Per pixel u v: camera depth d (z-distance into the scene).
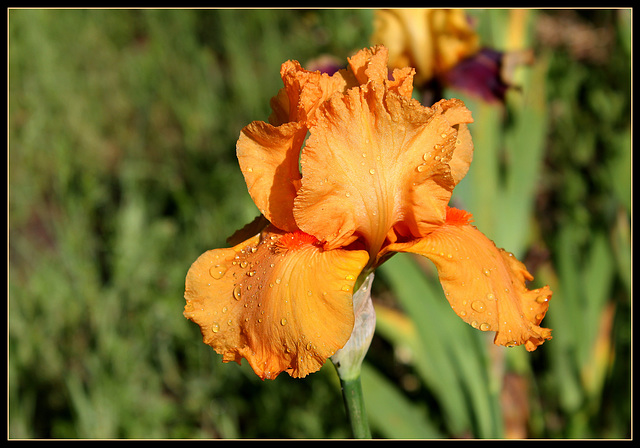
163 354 0.84
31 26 1.36
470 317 0.47
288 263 0.47
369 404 0.67
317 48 1.31
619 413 0.71
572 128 1.08
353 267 0.47
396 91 0.48
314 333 0.46
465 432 0.70
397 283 0.69
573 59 1.20
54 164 1.14
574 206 0.94
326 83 0.48
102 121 1.28
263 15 1.37
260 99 1.23
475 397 0.66
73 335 0.86
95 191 0.96
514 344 0.47
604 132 1.04
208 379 0.84
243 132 0.48
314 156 0.47
